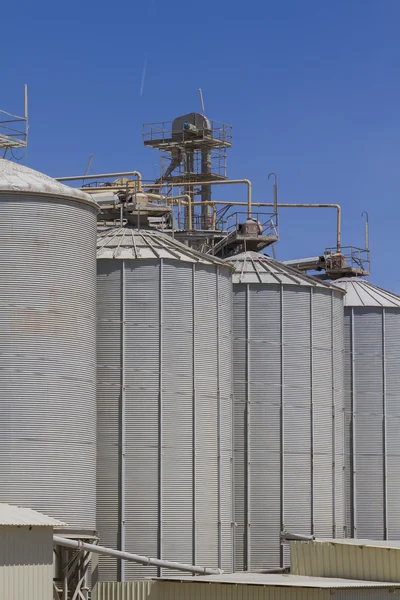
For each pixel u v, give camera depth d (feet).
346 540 270.26
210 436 279.69
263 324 310.45
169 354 275.59
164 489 271.49
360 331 344.69
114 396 271.90
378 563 246.06
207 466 278.05
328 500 313.32
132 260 276.41
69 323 248.11
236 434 306.14
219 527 278.67
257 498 304.91
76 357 249.14
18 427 240.12
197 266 281.95
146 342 274.36
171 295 277.44
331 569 254.27
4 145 271.08
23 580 212.64
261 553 303.27
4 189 244.22
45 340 244.42
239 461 305.12
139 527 269.23
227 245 349.00
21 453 239.71
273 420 308.19
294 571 261.03
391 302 347.97
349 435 339.98
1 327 241.55
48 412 243.19
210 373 281.33
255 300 311.06
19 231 244.42
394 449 342.03
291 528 305.94
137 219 308.60
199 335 280.10
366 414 341.62
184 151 438.40
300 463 309.22
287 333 311.68
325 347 317.83
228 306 290.76
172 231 313.12
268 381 308.81
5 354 241.14
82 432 249.14
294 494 307.58
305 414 311.47
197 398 278.05
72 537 238.07
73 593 239.91
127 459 271.08
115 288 275.59
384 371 343.67
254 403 307.58
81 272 252.21
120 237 286.66
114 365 273.13
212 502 278.05
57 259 247.50
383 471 339.98
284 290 312.71
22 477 239.09
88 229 255.29
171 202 353.51
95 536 241.14
